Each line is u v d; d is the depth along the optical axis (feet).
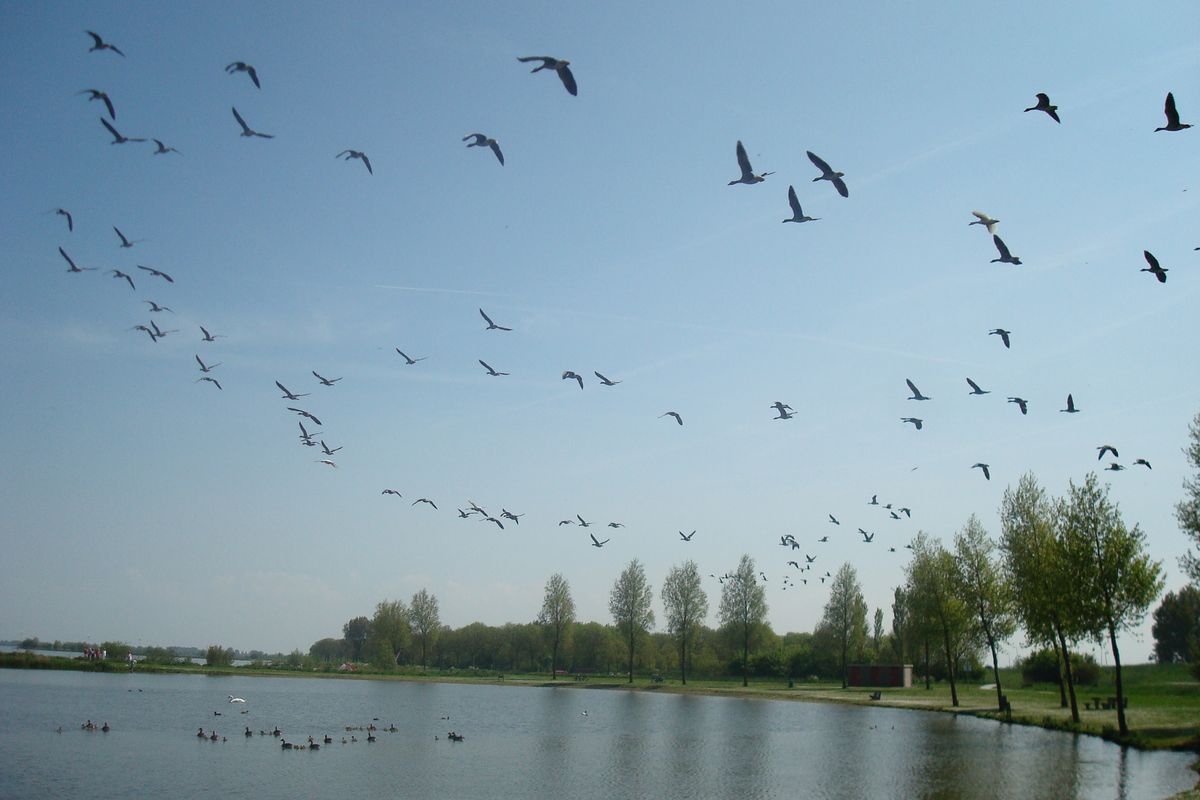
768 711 346.74
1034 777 167.53
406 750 209.87
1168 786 155.74
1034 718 271.90
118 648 580.71
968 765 185.37
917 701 381.60
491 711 335.47
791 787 162.40
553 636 580.30
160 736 225.35
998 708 314.35
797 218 93.04
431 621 653.30
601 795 154.51
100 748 200.95
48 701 316.81
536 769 183.52
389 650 639.76
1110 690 424.87
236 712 300.20
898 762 192.03
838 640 544.21
